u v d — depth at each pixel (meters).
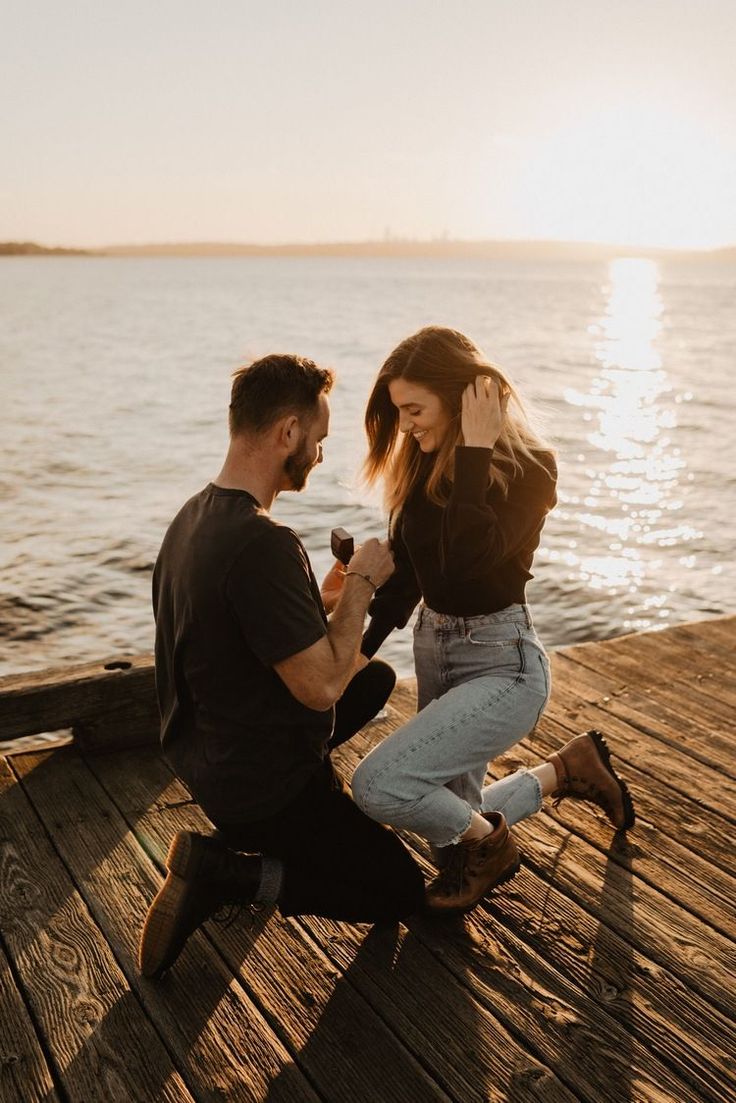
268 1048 2.21
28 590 9.47
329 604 2.77
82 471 15.65
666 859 2.98
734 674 4.37
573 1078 2.13
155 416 22.30
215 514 2.16
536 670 2.53
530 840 3.08
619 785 3.03
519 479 2.41
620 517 12.72
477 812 2.68
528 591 9.76
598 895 2.79
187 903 2.31
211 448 18.19
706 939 2.60
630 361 39.31
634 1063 2.17
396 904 2.47
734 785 3.41
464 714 2.45
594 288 186.25
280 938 2.60
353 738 3.78
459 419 2.42
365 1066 2.16
